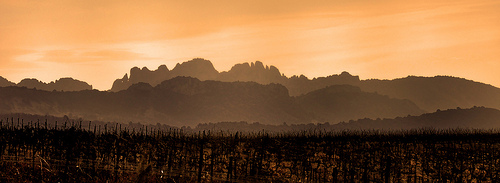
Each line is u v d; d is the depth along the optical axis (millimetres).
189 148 35031
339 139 60281
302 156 36844
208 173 30047
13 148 32094
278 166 34156
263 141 40031
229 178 29391
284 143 43344
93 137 35344
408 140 60500
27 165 27375
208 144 36469
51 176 25641
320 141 55781
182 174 27000
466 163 36719
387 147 49125
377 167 36562
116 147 32844
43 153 30922
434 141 57250
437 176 32781
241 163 33438
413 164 39469
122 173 27375
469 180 32406
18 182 24125
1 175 24812
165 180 25297
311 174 33188
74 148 30641
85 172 27031
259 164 32844
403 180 33562
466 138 67750
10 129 37281
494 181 32938
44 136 34094
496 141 64188
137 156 33438
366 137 64562
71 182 25000
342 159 37656
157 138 37844
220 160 34219
